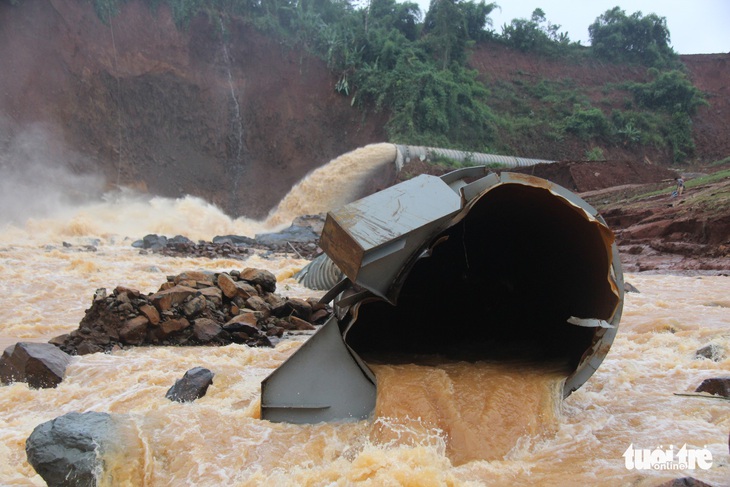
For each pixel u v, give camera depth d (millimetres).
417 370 6723
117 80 52375
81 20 51031
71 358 9398
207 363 9062
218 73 57688
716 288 17484
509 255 8766
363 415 6336
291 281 18500
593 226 6375
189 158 54688
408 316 8516
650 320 11734
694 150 73438
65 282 17953
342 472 5039
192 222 41531
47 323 13617
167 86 54844
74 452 5070
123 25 53688
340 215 6320
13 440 6160
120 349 10391
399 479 4746
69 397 7766
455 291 8906
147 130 53188
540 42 80875
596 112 70375
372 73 60344
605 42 83188
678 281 19500
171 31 55969
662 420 6223
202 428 6047
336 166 47688
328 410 6363
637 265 24797
